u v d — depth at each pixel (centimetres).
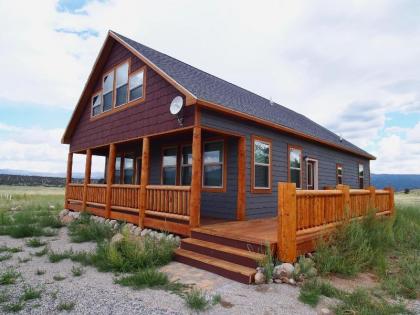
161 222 738
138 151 1233
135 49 923
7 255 603
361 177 1700
